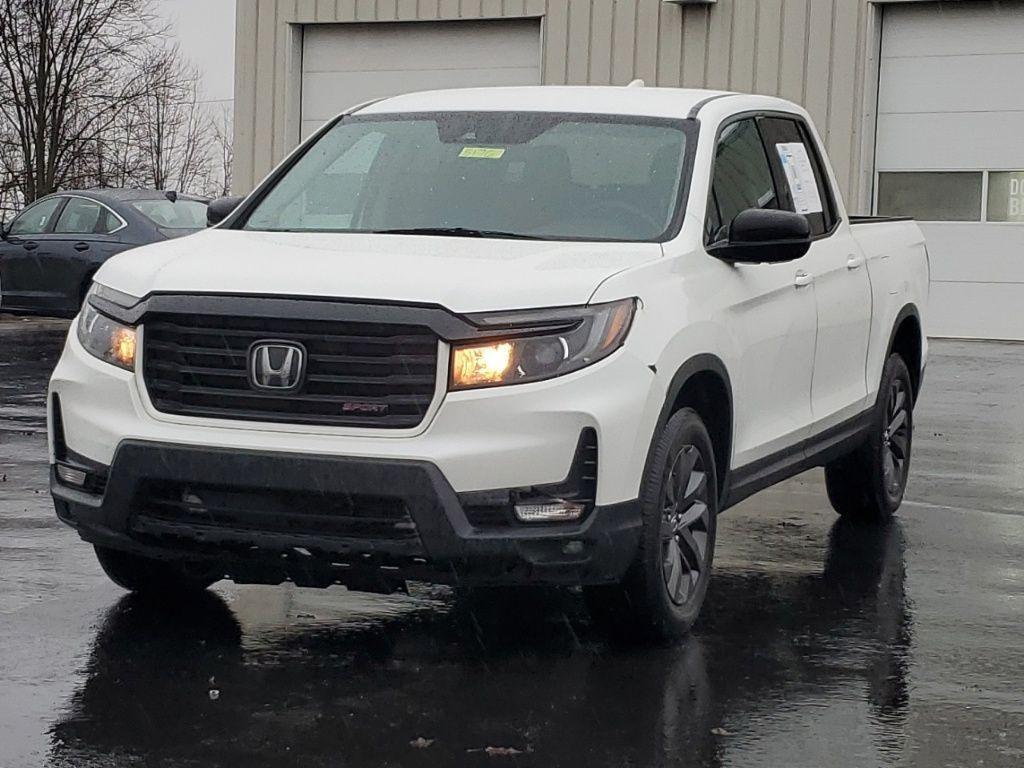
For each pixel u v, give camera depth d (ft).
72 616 19.42
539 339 17.02
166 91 143.13
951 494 29.71
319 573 17.35
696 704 16.42
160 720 15.60
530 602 20.59
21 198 135.74
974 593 21.63
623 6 71.97
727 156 22.07
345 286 17.16
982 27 66.08
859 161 67.97
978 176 66.44
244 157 79.66
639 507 17.66
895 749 15.12
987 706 16.55
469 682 17.04
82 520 17.98
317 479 16.71
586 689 16.87
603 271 17.99
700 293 19.34
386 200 21.42
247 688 16.69
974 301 66.44
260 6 78.74
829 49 68.39
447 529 16.55
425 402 16.78
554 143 21.63
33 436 34.83
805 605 20.84
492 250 18.83
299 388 17.02
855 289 24.75
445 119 22.62
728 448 20.07
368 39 77.30
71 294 58.08
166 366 17.52
